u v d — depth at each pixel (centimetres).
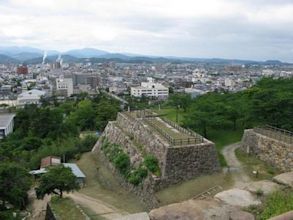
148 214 619
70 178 2794
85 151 4456
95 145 4394
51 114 5953
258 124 3009
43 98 12631
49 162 3881
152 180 2462
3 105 11994
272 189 814
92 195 2898
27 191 3155
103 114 6731
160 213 619
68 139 5003
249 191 795
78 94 13825
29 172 3544
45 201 3048
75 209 2481
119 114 4247
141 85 16288
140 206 2516
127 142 3388
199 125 3325
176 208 632
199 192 2250
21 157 4456
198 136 2822
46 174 2825
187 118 3506
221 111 3372
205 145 2553
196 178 2466
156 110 5262
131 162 3061
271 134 2681
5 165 2920
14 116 7419
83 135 5775
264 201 759
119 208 2559
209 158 2538
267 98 3002
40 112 6097
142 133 3225
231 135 3394
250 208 725
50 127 5641
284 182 858
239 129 3547
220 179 2370
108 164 3584
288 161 2331
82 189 3080
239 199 750
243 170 2484
